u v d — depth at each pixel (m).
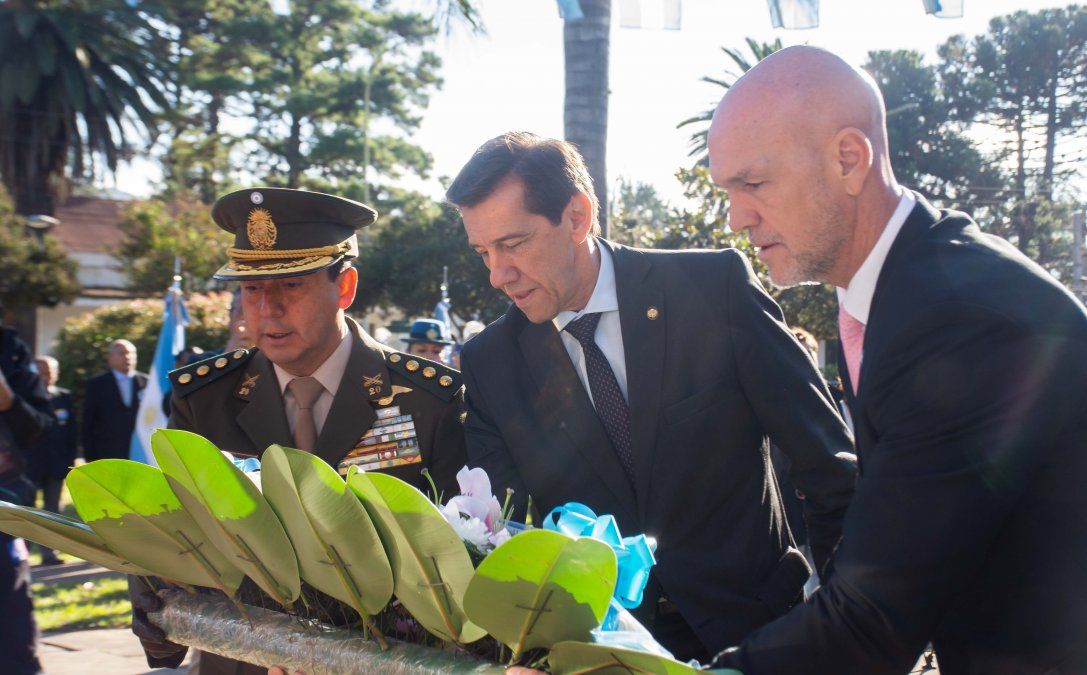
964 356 1.32
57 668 5.25
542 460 2.21
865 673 1.38
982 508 1.30
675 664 1.29
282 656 1.71
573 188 2.09
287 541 1.62
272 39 31.86
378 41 32.91
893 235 1.53
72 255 32.06
